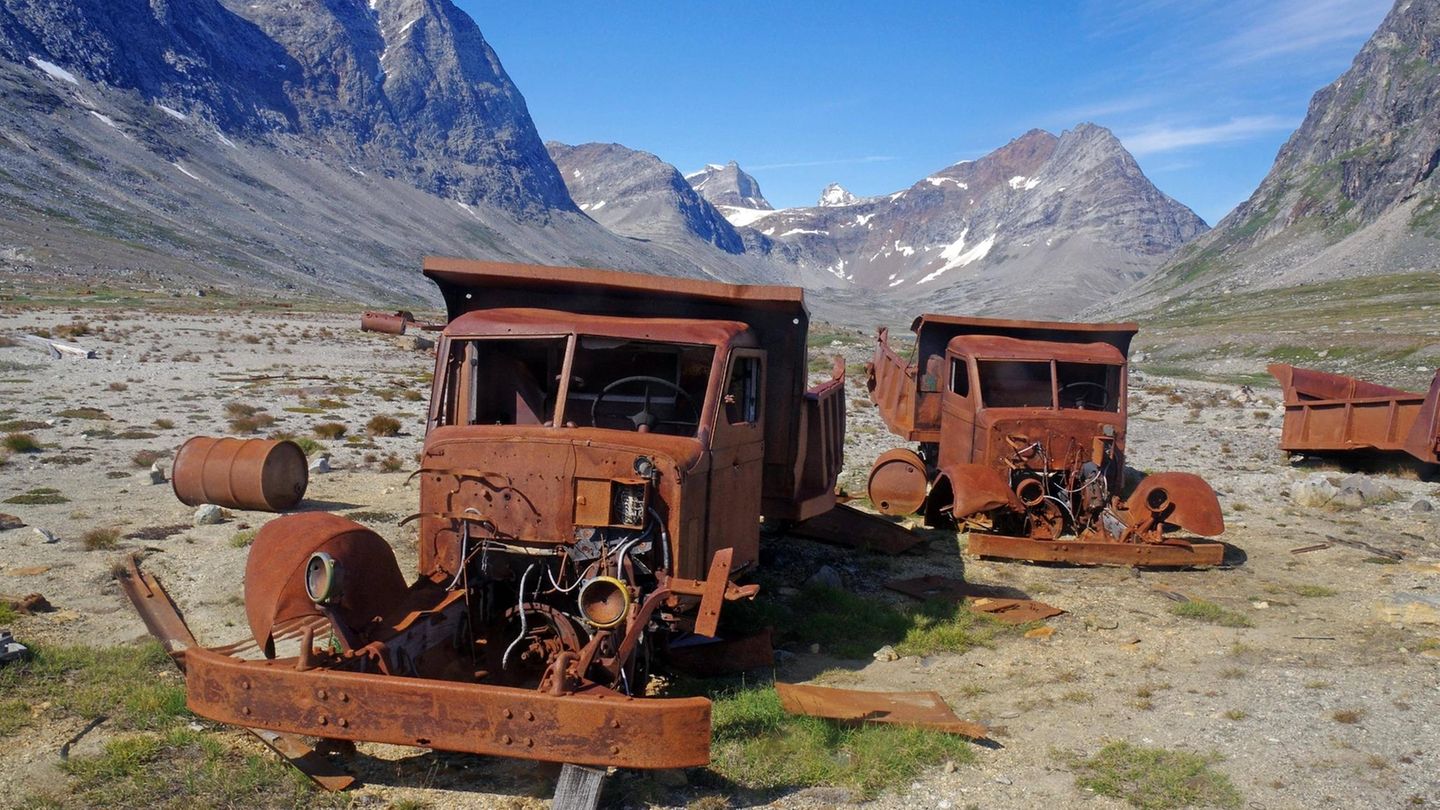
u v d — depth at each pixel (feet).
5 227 400.06
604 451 18.69
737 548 22.61
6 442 45.96
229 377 88.22
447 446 19.48
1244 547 37.65
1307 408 59.26
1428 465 53.47
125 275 370.53
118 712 18.56
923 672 23.48
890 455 37.63
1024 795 16.90
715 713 19.19
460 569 18.80
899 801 16.60
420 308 507.71
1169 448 67.67
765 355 24.63
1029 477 36.29
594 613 16.30
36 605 24.13
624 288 23.61
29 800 15.28
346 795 16.08
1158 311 558.15
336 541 17.35
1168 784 17.15
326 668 15.90
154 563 28.60
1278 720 20.25
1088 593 30.86
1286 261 626.23
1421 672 23.12
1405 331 208.85
